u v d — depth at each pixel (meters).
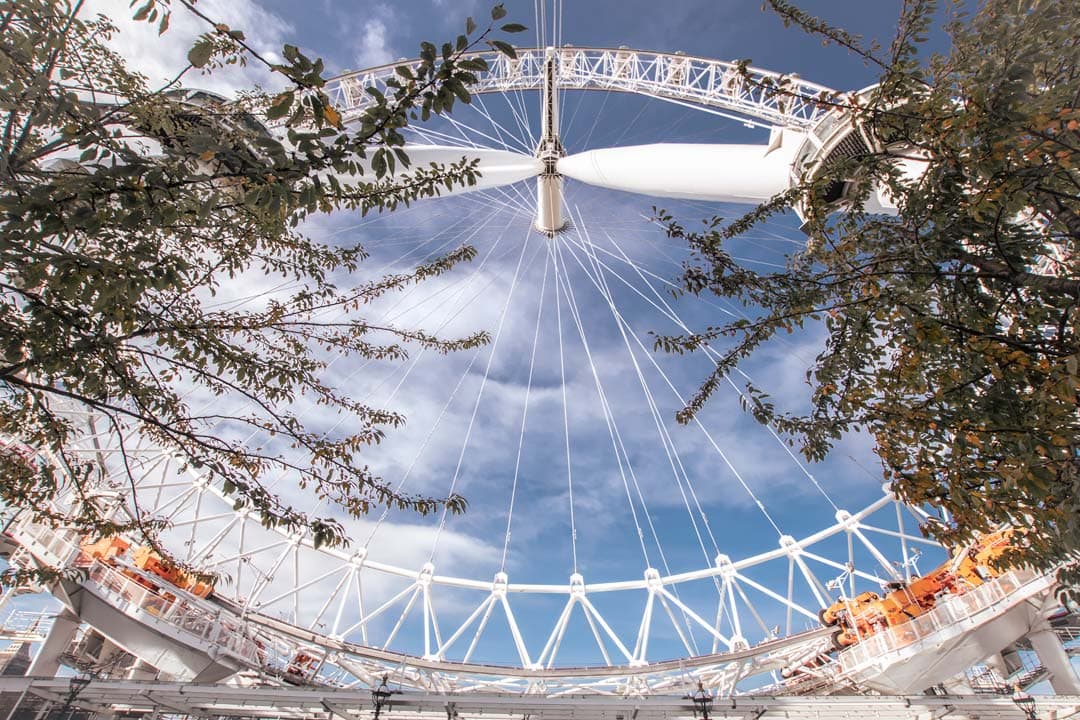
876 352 7.09
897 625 26.47
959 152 6.21
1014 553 6.95
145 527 8.79
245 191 4.98
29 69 5.14
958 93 6.50
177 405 7.30
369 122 4.62
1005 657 32.50
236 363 7.09
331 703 18.12
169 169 5.03
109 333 6.42
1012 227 6.23
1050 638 25.77
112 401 7.23
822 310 7.37
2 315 5.85
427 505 8.28
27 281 5.15
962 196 6.18
